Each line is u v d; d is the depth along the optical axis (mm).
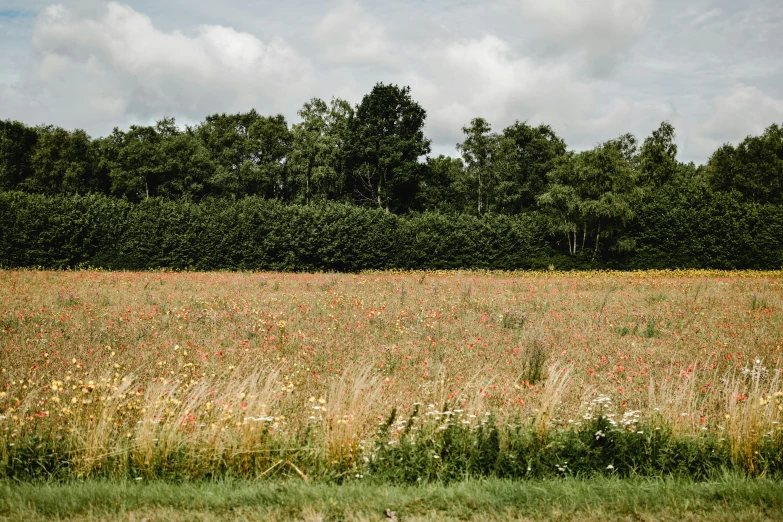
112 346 10609
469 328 12891
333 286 21734
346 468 5512
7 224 35344
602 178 44062
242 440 5586
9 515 4414
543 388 8055
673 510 4535
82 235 36531
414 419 6359
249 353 10102
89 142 67438
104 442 5555
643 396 7742
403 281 24734
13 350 9859
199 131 71625
